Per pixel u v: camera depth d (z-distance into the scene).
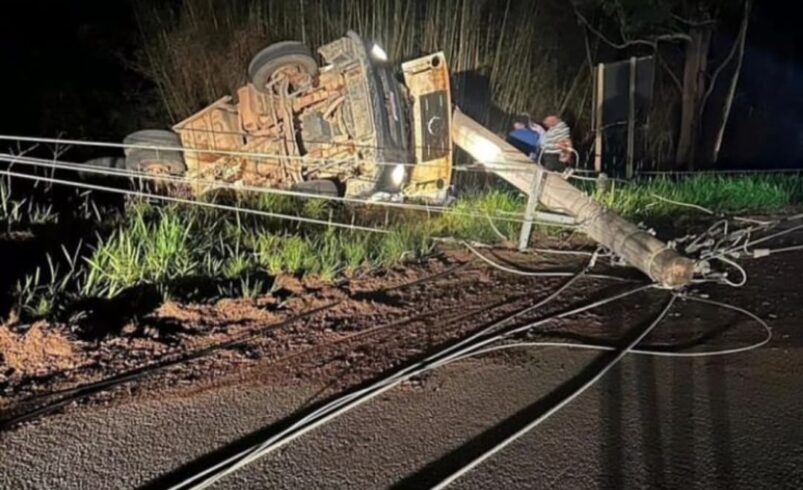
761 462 2.91
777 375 3.72
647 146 12.01
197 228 5.95
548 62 11.85
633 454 2.96
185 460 2.91
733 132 14.49
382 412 3.30
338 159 7.32
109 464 2.87
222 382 3.56
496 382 3.62
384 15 9.92
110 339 3.93
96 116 8.99
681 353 4.00
